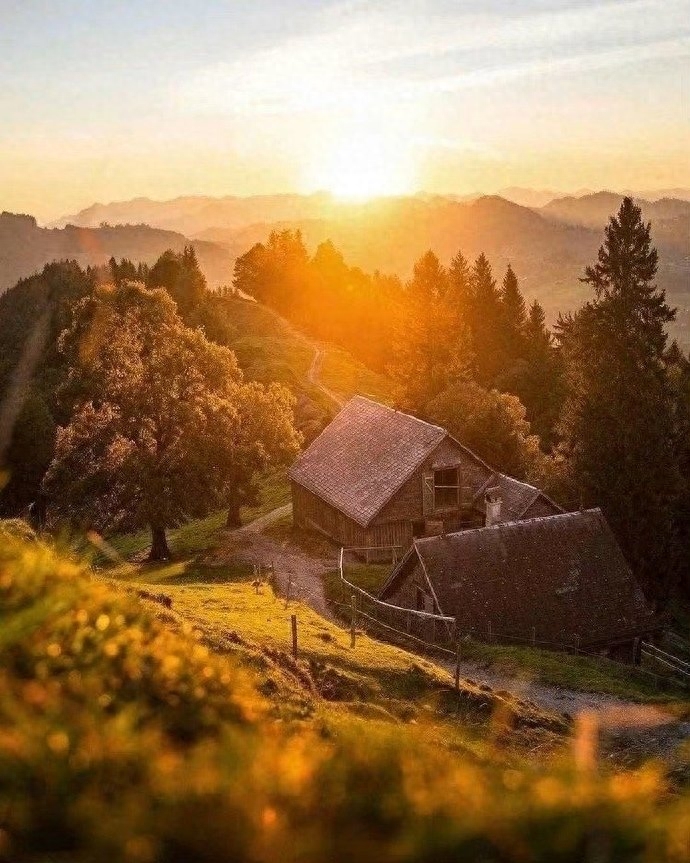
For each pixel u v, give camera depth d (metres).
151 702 5.40
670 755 22.22
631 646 42.97
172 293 141.50
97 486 48.94
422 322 104.56
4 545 7.41
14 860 2.85
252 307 177.12
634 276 90.56
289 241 189.75
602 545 44.03
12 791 3.21
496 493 56.59
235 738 3.93
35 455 68.44
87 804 3.09
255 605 31.50
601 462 67.75
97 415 50.19
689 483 72.38
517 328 136.00
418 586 42.31
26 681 4.74
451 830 3.09
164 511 49.22
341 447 64.12
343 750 4.21
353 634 27.95
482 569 41.75
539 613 41.31
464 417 73.31
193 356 53.31
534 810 3.32
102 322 54.28
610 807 3.36
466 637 38.62
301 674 20.11
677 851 3.18
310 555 57.03
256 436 61.56
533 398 113.06
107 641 5.87
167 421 49.91
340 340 175.75
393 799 3.44
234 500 62.91
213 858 3.02
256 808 3.23
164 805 3.24
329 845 3.03
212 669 6.39
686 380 86.19
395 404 103.06
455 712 23.48
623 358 79.19
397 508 57.56
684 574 72.00
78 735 3.79
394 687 23.98
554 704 29.64
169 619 17.06
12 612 5.66
